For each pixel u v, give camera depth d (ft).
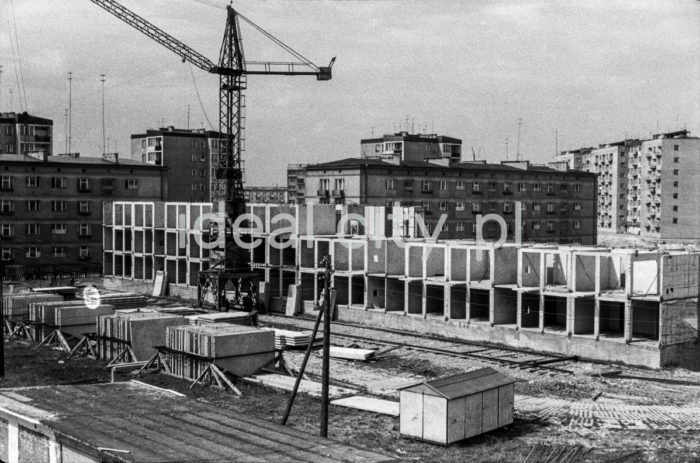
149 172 332.80
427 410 100.58
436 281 190.39
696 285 159.94
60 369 144.46
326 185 323.37
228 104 229.25
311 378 138.31
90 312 171.53
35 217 305.53
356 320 209.05
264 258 251.39
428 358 159.63
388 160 328.90
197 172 432.25
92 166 318.04
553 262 182.91
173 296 262.06
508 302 183.52
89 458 76.74
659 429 107.24
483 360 157.69
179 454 72.79
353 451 74.90
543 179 370.53
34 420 84.99
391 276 200.85
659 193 501.56
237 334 134.62
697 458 94.27
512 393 108.88
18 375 138.62
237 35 227.40
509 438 103.14
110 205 296.10
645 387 134.72
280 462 70.74
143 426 83.05
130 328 148.97
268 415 112.37
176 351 136.98
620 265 175.63
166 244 269.03
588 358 161.58
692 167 485.15
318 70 238.48
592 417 113.50
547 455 95.25
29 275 301.84
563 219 378.94
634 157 547.90
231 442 77.20
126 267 300.40
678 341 155.63
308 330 193.67
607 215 575.79
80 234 315.37
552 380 139.44
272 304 232.32
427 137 413.18
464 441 101.04
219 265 233.76
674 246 211.41
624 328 162.09
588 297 162.81
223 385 129.08
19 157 310.04
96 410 90.07
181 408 91.35
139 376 137.59
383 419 111.75
